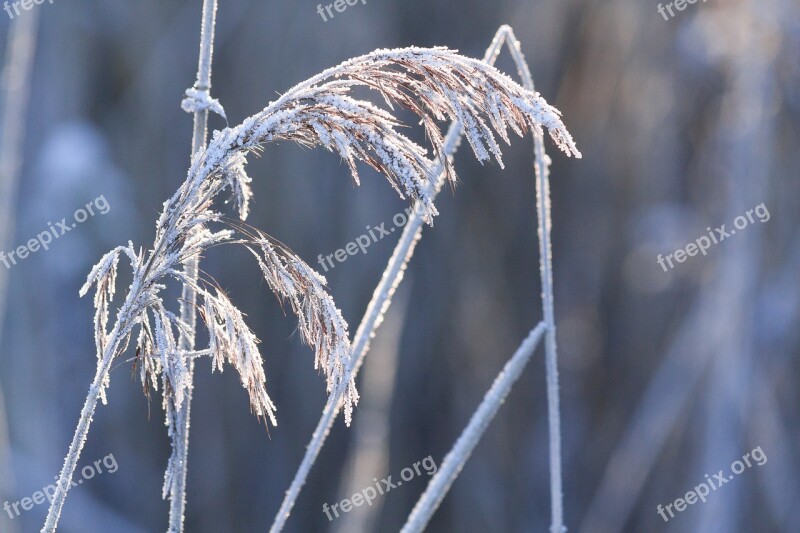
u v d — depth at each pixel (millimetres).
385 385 4652
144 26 11648
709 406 8727
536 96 1801
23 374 10039
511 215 12141
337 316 1852
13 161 4152
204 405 11680
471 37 11086
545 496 12227
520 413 12539
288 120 1775
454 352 11906
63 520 9828
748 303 8453
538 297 12344
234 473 11695
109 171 11352
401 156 1761
